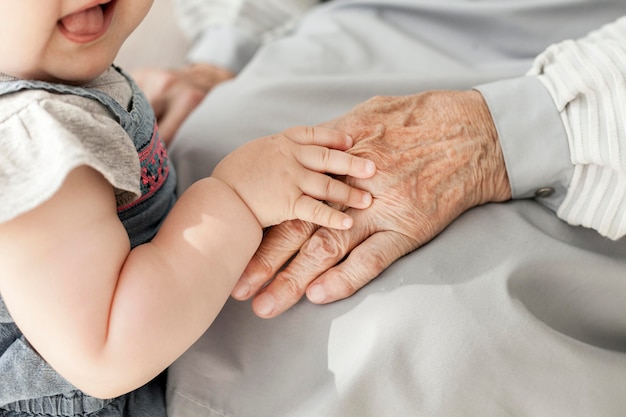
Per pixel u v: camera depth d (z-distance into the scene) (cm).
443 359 66
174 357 61
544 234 75
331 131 76
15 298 54
